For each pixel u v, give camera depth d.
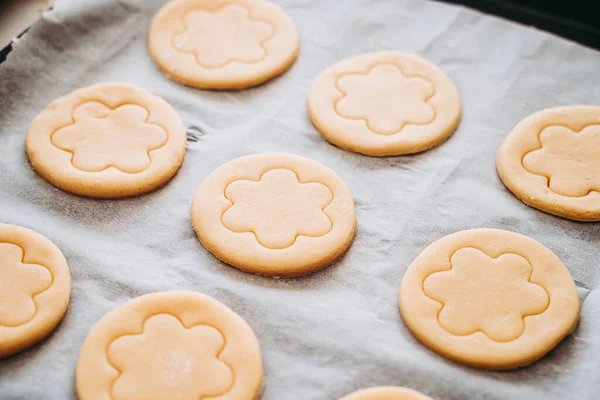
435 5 0.48
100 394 0.36
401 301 0.38
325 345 0.37
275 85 0.45
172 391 0.36
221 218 0.40
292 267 0.39
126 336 0.37
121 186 0.41
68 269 0.39
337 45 0.47
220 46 0.46
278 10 0.48
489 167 0.43
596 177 0.42
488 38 0.47
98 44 0.46
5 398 0.36
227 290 0.39
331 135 0.43
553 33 0.48
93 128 0.43
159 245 0.40
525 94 0.45
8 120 0.43
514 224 0.41
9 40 0.45
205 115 0.44
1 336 0.37
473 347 0.37
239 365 0.36
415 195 0.42
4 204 0.41
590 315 0.38
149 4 0.47
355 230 0.41
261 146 0.43
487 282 0.39
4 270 0.38
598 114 0.44
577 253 0.40
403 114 0.44
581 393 0.36
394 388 0.36
